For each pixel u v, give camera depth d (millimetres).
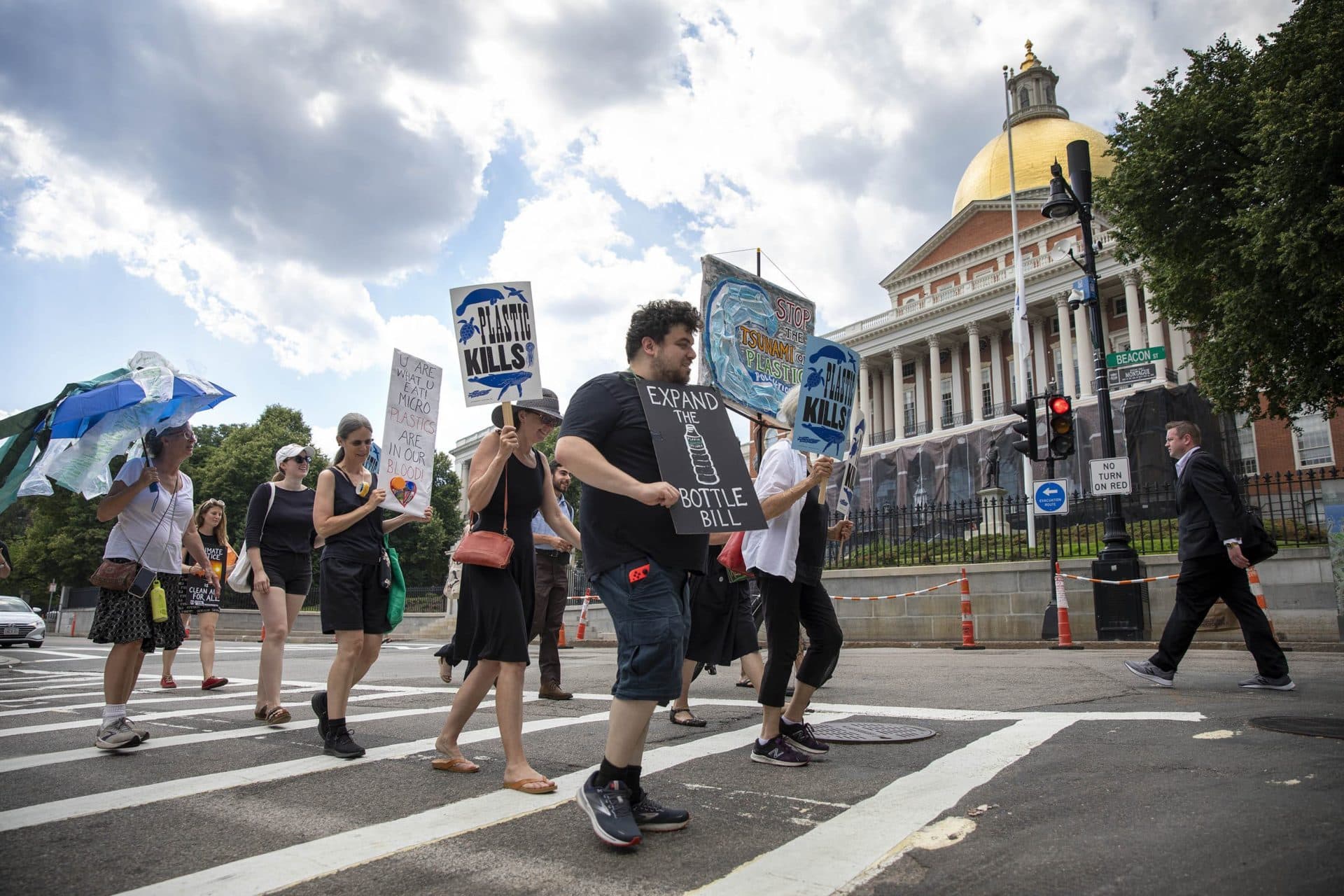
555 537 6656
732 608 5188
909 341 52938
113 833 2842
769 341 5984
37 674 10305
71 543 42969
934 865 2330
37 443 4500
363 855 2562
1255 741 3738
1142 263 20156
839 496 4129
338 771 3764
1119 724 4336
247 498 46000
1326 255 14766
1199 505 6031
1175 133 17609
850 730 4391
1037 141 52781
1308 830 2430
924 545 17156
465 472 65000
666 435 2818
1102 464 12562
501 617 3484
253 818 3012
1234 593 5930
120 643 4375
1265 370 17469
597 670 9438
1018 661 9109
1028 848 2416
